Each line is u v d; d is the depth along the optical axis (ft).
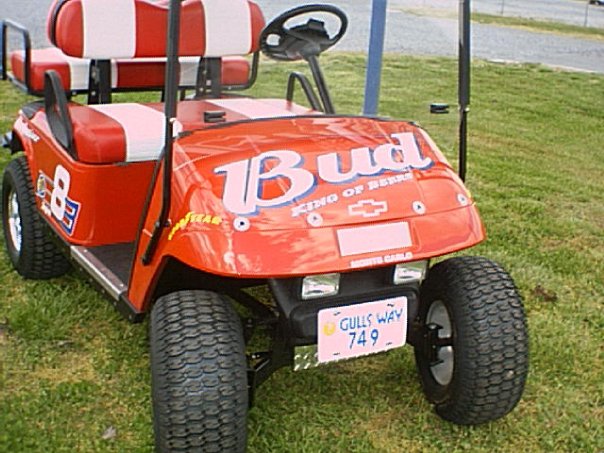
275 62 11.98
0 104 24.06
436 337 9.17
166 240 8.18
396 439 9.25
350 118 9.60
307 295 8.04
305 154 8.48
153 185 8.73
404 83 13.52
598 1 69.82
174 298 8.13
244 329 9.08
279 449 8.97
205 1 12.12
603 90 34.35
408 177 8.59
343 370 10.63
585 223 16.94
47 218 11.56
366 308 8.33
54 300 12.05
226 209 7.86
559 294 13.30
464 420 9.12
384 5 13.39
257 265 7.58
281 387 10.19
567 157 23.04
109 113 11.14
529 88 33.73
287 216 7.89
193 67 12.76
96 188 10.32
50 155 11.28
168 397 7.47
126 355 10.83
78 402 9.75
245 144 8.59
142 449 8.91
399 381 10.42
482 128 26.16
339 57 13.44
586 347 11.51
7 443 8.84
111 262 10.09
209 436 7.51
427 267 8.90
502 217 16.99
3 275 12.96
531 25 53.42
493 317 8.58
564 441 9.36
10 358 10.62
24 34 11.95
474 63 38.70
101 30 11.64
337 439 9.20
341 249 7.83
